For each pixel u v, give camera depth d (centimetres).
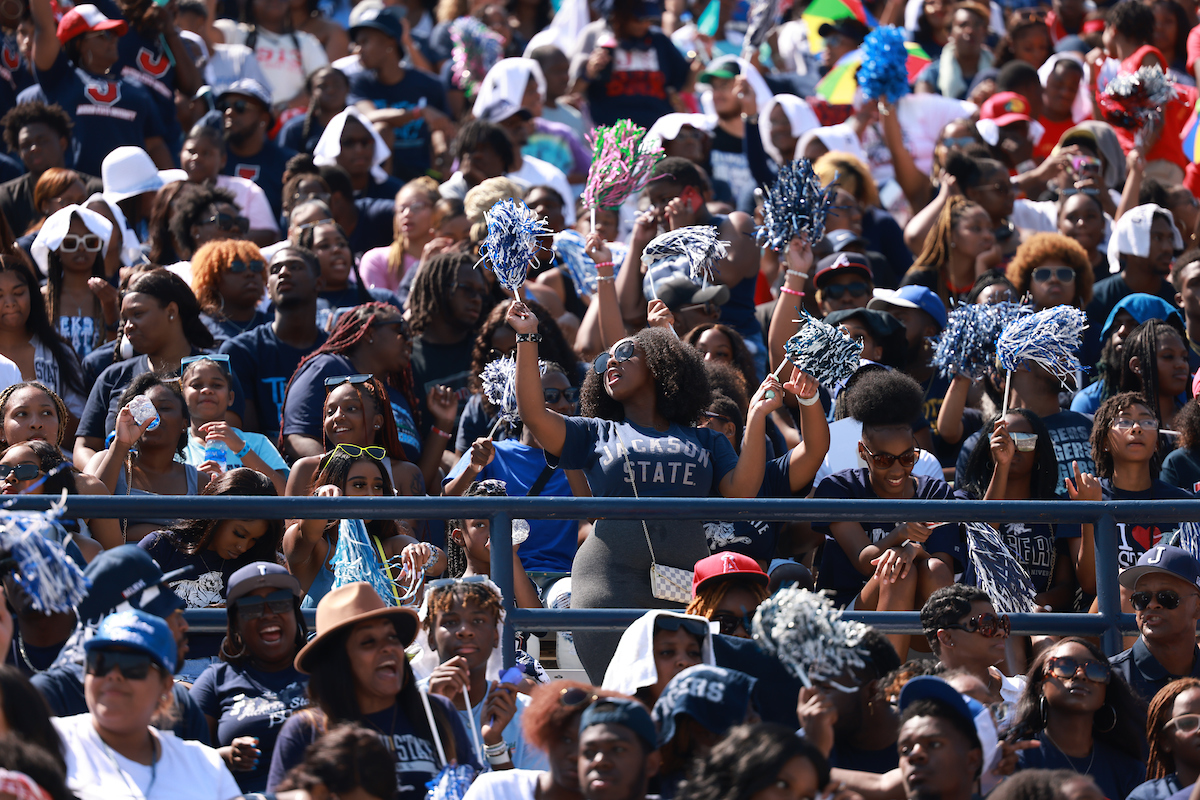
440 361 2770
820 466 2300
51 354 2641
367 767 1406
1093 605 2180
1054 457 2375
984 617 1850
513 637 1862
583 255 3156
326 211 3103
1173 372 2750
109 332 2850
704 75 4062
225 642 1781
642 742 1386
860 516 1941
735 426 2405
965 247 3225
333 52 4381
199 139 3453
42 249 2909
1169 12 4297
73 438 2622
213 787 1527
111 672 1470
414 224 3319
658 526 1966
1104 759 1817
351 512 1830
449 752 1644
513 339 2627
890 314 2725
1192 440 2572
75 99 3544
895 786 1563
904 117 3931
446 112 4234
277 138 4034
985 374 2569
